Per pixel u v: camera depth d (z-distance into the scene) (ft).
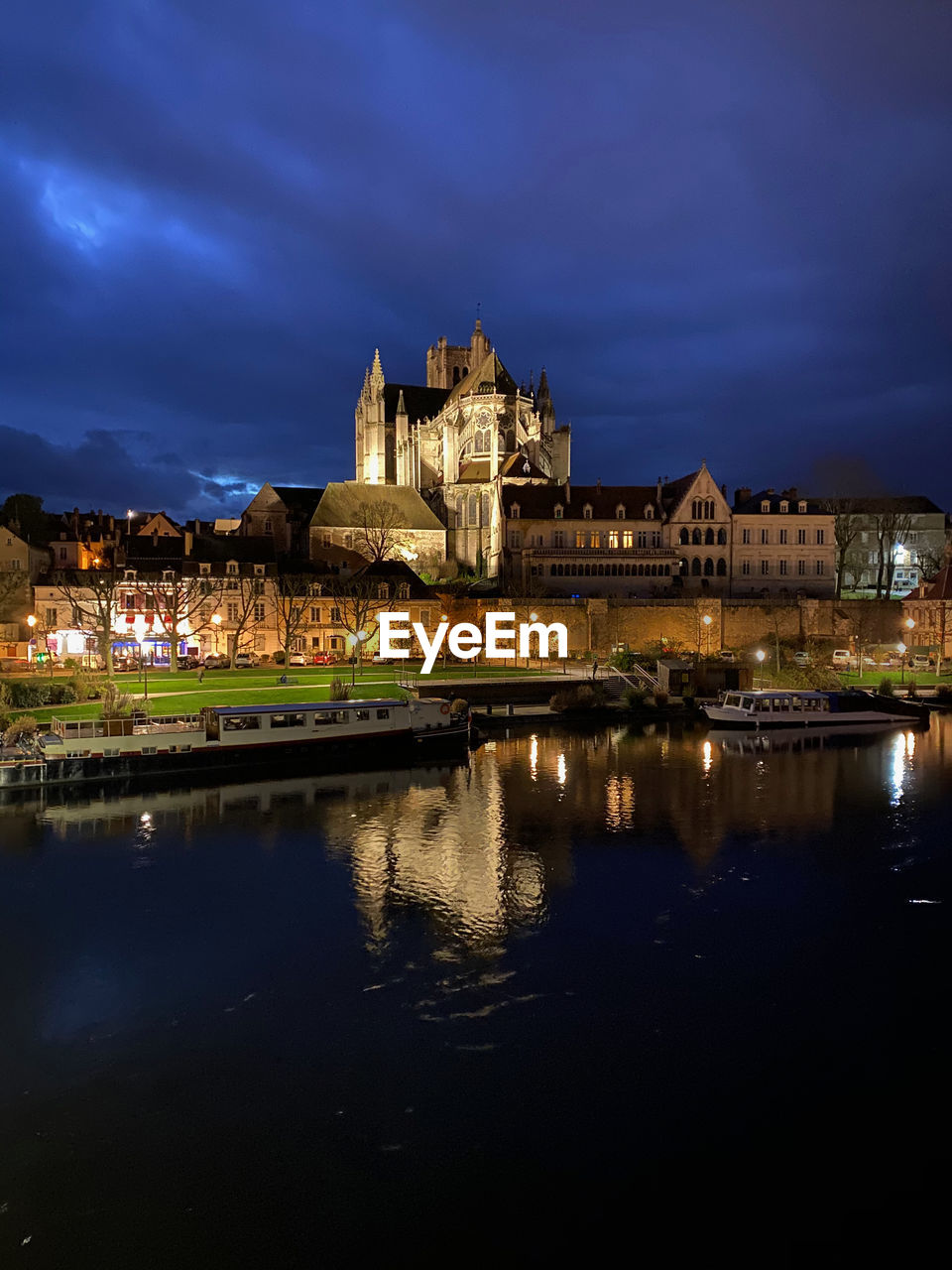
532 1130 65.00
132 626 277.03
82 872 118.42
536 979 87.97
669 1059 74.13
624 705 247.70
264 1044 76.23
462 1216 57.00
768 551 397.39
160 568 302.04
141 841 131.75
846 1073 72.33
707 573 394.73
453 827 139.85
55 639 272.31
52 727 172.24
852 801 157.48
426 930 99.96
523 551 380.99
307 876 117.29
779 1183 59.88
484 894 111.04
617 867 121.29
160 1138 64.28
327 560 370.73
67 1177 60.39
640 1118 66.44
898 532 458.91
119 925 101.04
